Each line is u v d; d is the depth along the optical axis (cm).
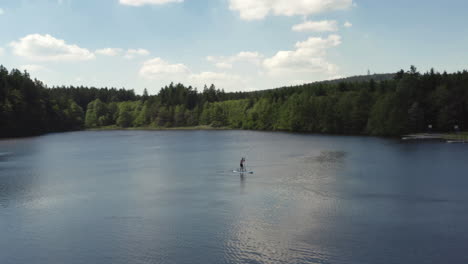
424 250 3209
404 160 8438
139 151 11694
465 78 16988
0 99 18675
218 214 4253
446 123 15938
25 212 4431
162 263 3009
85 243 3438
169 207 4578
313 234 3584
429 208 4434
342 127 19950
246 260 3034
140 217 4181
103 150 12081
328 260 3025
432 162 8056
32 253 3238
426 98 16975
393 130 16200
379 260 3022
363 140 14650
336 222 3931
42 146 13650
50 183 6188
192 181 6259
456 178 6206
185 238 3519
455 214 4194
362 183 5875
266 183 5975
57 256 3172
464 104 16125
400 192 5241
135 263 3020
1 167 8100
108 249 3294
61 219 4144
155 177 6700
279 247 3288
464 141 12950
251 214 4234
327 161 8494
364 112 18888
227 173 7038
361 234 3581
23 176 6888
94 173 7206
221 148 12369
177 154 10656
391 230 3684
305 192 5284
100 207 4616
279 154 10156
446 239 3453
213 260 3044
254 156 9769
